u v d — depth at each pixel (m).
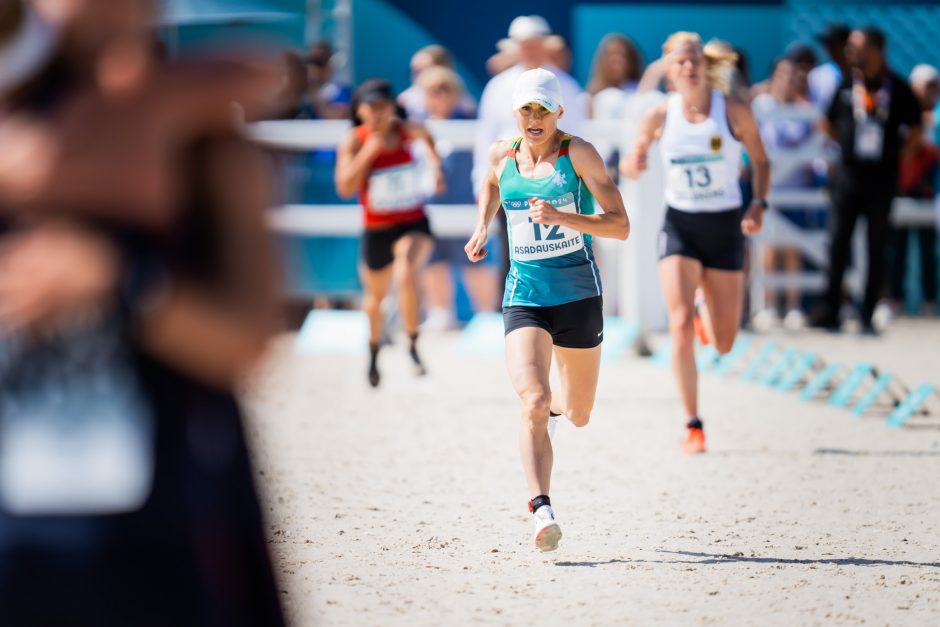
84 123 8.03
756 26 51.81
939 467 24.98
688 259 26.17
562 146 19.52
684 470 24.72
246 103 8.12
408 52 49.34
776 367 36.16
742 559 18.33
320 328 44.47
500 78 37.81
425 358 41.31
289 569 17.69
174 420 8.09
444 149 45.84
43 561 7.89
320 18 48.12
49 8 8.09
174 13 44.16
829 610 15.81
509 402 33.22
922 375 36.66
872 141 44.56
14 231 7.98
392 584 17.00
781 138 48.16
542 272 19.44
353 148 34.06
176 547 7.99
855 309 51.53
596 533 19.91
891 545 19.12
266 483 23.62
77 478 7.93
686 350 26.17
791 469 24.80
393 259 34.66
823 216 49.69
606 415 31.12
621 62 45.44
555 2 50.22
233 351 8.09
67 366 7.91
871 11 53.19
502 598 16.39
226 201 8.12
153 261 8.01
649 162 42.84
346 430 29.33
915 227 51.09
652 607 15.98
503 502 22.16
